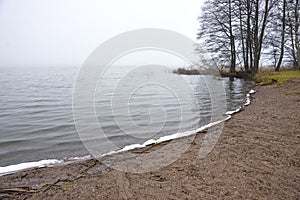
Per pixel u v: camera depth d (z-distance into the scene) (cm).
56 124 808
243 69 2472
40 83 2545
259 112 827
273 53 2495
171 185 331
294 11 2159
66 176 392
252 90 1556
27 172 418
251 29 2408
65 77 2494
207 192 307
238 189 312
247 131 591
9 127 793
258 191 305
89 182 357
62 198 312
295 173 351
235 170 368
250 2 2311
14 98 1538
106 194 316
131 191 321
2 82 2775
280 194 296
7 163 482
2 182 377
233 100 1198
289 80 1617
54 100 1403
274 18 2286
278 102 1003
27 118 938
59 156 511
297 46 2164
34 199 315
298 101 966
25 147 582
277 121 671
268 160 402
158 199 297
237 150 459
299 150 442
